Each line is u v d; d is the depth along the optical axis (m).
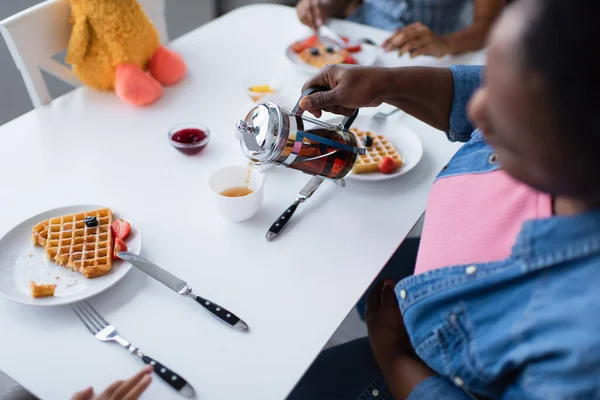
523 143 0.42
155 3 1.41
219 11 2.39
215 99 1.17
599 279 0.48
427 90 0.86
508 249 0.60
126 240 0.80
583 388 0.47
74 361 0.65
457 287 0.59
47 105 1.12
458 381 0.60
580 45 0.36
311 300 0.74
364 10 1.70
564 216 0.51
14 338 0.67
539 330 0.51
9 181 0.91
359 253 0.82
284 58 1.33
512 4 0.42
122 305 0.72
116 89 1.13
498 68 0.41
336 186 0.95
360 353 0.91
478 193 0.67
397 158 0.99
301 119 0.77
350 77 0.82
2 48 1.73
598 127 0.37
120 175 0.94
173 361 0.65
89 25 1.09
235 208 0.83
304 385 0.86
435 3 1.60
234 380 0.64
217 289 0.75
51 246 0.77
